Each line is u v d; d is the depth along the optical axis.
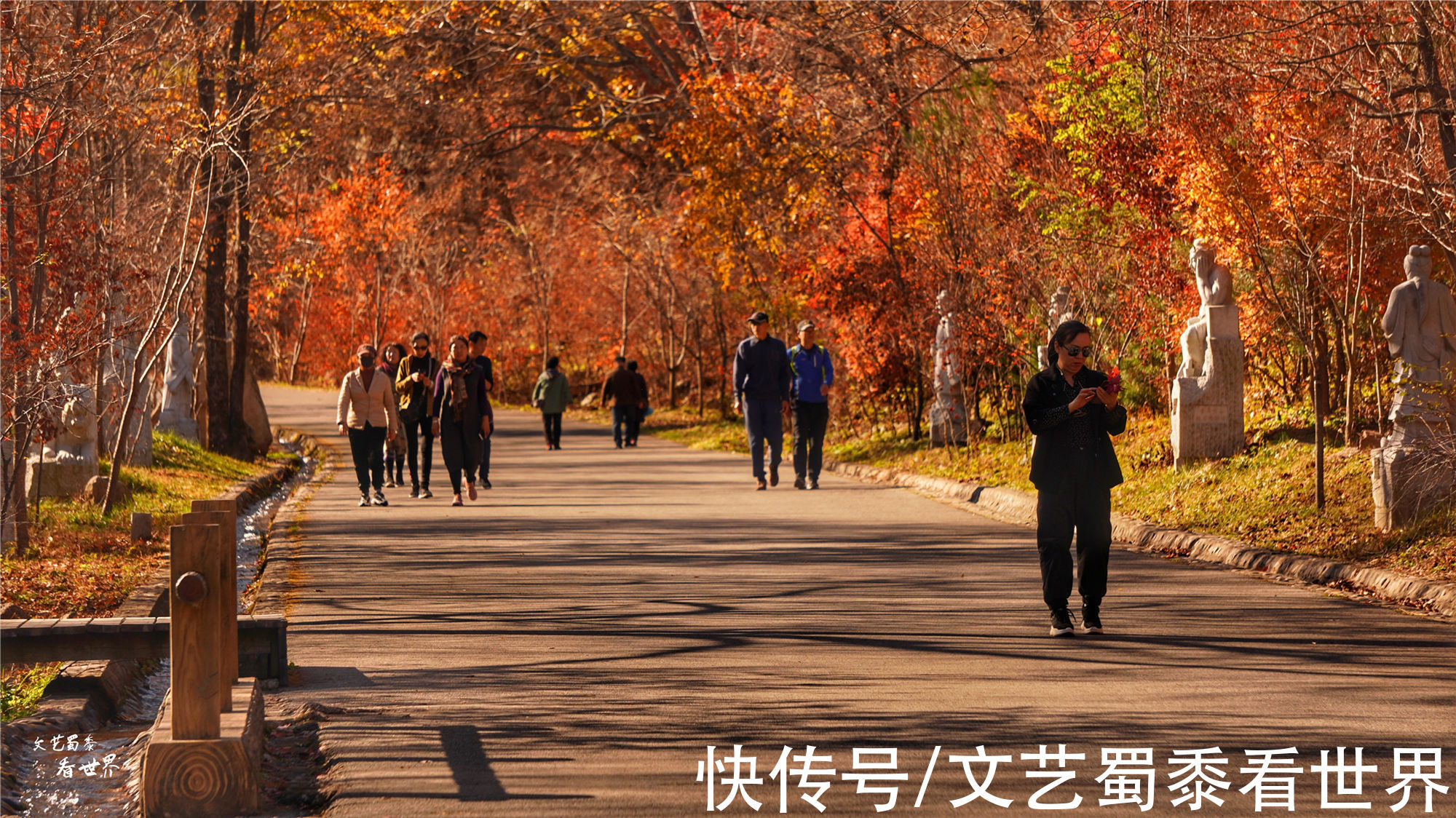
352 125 47.94
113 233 25.03
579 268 79.56
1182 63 21.88
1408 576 15.48
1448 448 17.17
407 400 27.73
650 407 69.88
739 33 47.47
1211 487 22.41
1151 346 29.55
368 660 12.27
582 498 27.52
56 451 25.47
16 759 9.11
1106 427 13.25
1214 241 24.98
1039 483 13.25
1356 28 19.84
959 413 33.50
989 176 31.52
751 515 24.33
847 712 10.24
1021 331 30.23
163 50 24.64
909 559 18.73
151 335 23.25
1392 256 23.06
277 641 11.20
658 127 64.00
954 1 35.84
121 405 29.94
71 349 20.59
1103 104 27.64
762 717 10.12
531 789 8.37
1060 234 29.45
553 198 80.94
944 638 13.23
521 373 83.81
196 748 8.03
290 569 17.88
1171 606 14.97
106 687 10.94
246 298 39.09
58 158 20.23
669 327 69.50
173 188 30.33
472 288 83.25
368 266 81.69
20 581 16.16
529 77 68.94
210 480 30.45
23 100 20.00
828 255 36.84
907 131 34.19
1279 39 20.97
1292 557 17.36
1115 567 18.06
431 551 19.62
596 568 17.92
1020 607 14.99
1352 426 22.86
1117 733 9.62
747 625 13.93
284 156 40.12
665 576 17.23
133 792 8.51
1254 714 10.16
